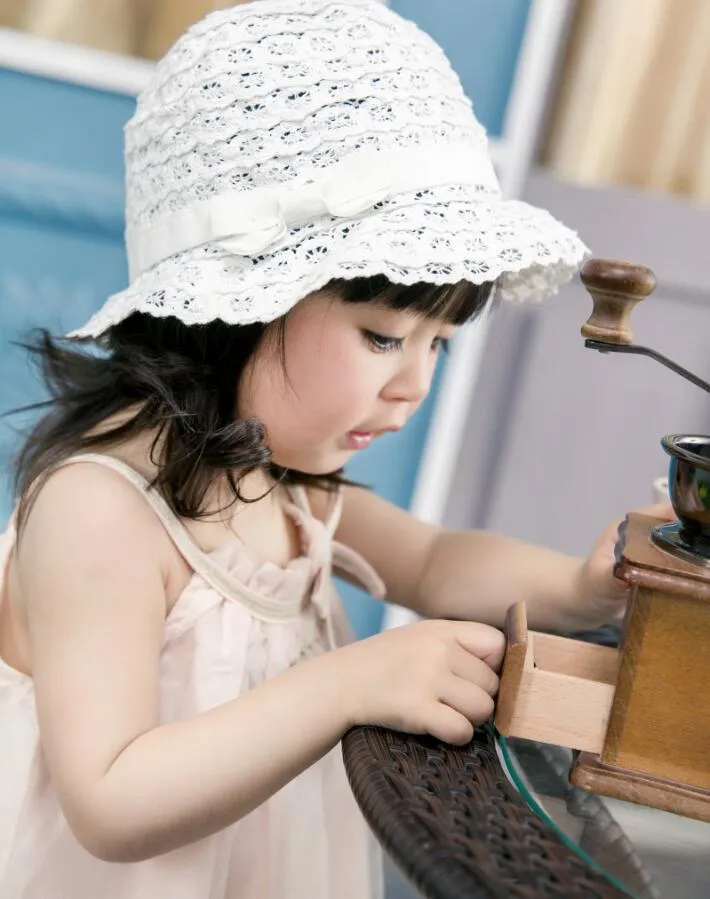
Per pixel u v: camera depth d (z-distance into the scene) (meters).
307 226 0.75
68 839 0.80
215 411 0.79
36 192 1.47
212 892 0.80
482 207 0.78
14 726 0.83
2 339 1.52
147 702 0.71
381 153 0.74
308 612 0.95
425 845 0.49
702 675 0.59
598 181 1.72
